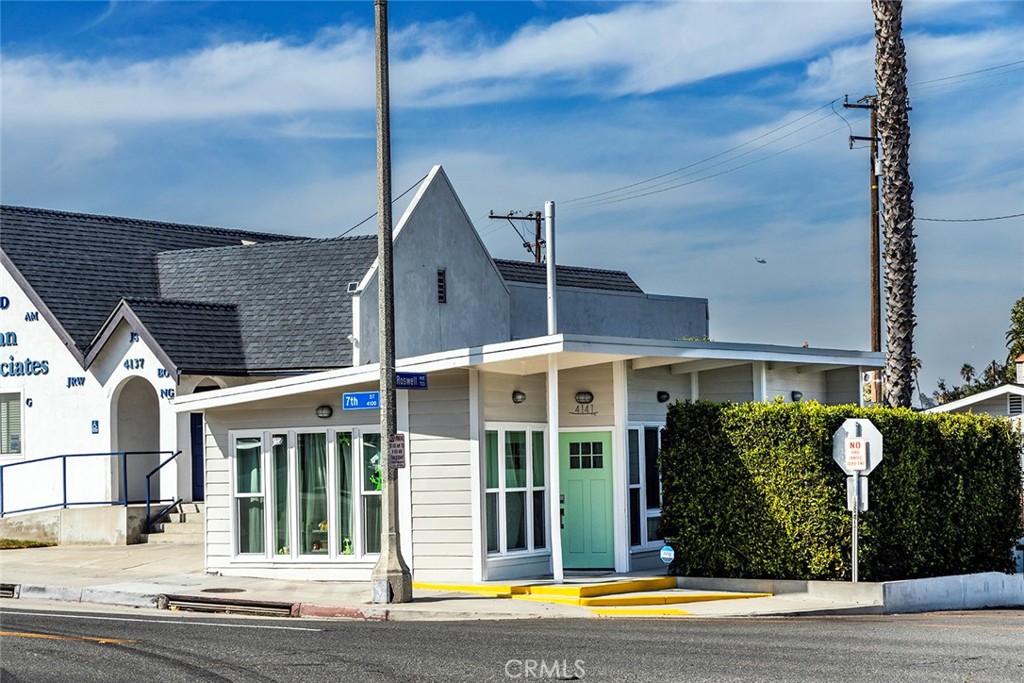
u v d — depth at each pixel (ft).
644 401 75.92
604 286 143.02
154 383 98.12
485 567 68.85
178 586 70.59
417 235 107.76
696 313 145.79
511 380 71.67
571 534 74.18
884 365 84.89
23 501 105.50
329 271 107.65
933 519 72.69
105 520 93.15
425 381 67.41
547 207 80.48
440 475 69.87
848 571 67.26
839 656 44.60
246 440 76.79
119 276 110.93
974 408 125.90
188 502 96.78
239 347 101.30
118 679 40.29
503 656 44.91
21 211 112.47
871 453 65.31
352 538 73.20
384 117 64.49
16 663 43.60
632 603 64.59
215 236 126.21
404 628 54.44
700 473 69.72
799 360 78.95
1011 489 80.48
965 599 72.74
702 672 41.01
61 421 103.81
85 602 68.90
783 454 67.46
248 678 40.32
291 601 63.62
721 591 68.59
